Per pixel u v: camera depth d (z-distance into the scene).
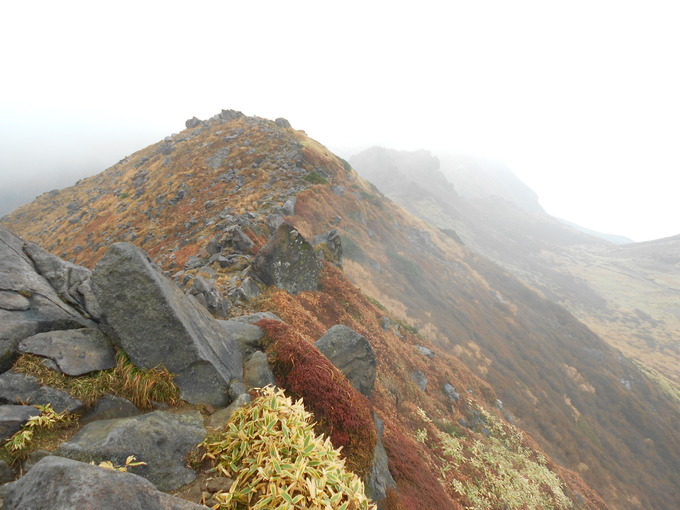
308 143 55.78
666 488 33.94
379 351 17.08
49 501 2.18
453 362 26.14
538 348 51.34
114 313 4.38
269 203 33.59
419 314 35.75
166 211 41.34
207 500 3.10
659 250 194.12
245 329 6.43
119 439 3.29
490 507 11.05
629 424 44.62
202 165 48.94
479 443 15.52
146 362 4.36
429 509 6.54
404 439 9.47
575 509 15.30
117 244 4.59
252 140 53.47
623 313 130.75
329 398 5.43
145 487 2.42
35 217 66.38
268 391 3.91
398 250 47.97
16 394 3.50
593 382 50.22
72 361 4.01
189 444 3.68
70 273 5.23
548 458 19.97
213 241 21.08
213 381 4.60
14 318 4.12
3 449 3.04
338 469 3.22
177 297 5.10
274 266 16.42
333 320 16.62
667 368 91.12
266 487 2.96
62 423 3.50
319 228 34.44
